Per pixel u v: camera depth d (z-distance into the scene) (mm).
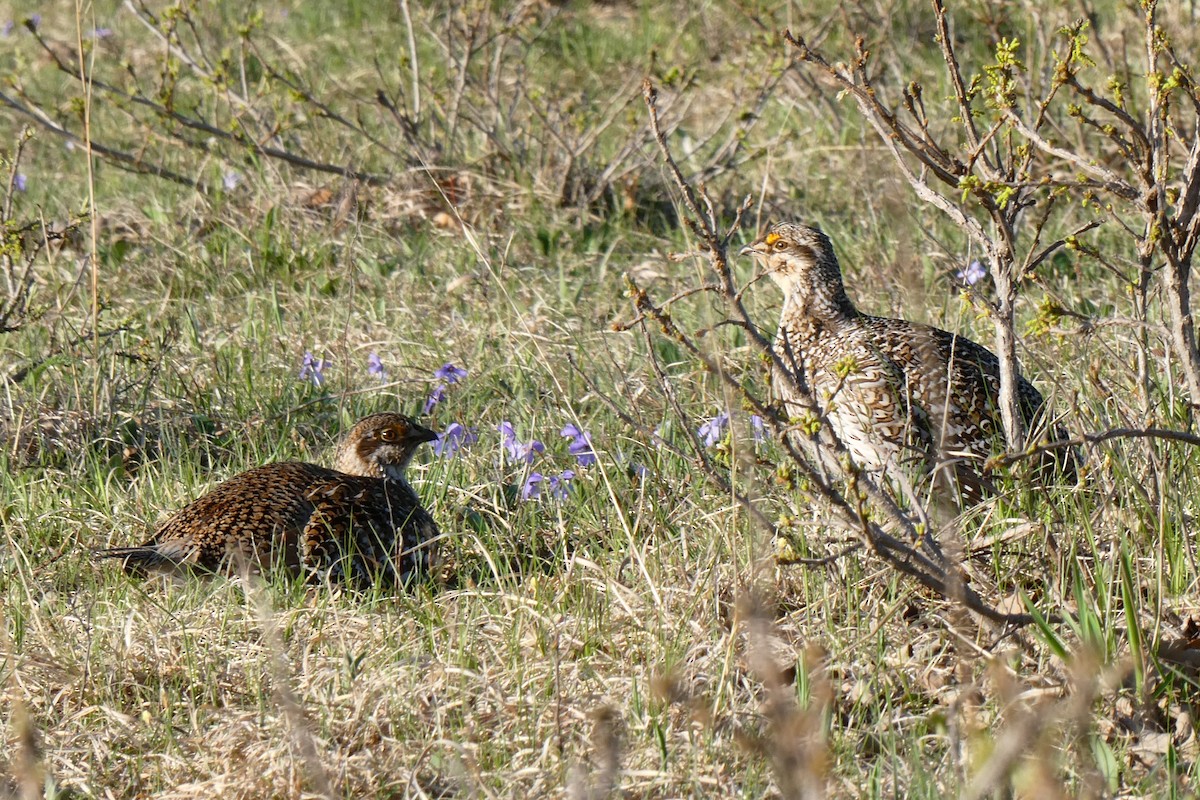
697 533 9891
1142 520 8766
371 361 13312
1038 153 17016
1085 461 9508
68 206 18281
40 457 11789
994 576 9039
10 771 7785
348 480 10359
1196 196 8523
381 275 16391
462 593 9320
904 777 7312
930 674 8172
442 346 14180
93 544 10516
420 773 7691
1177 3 19750
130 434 12297
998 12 20203
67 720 8375
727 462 8773
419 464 11883
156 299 15602
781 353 12250
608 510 10320
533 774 7453
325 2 28844
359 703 8047
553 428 11891
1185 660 7926
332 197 18328
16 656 8820
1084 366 11250
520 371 13109
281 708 8117
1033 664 8094
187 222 17500
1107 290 14367
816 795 5535
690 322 14547
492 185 18172
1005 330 9602
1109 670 7598
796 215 17703
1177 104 15250
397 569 9852
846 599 8758
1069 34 8633
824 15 24531
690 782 7391
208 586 9672
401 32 26656
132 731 8227
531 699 8148
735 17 25328
